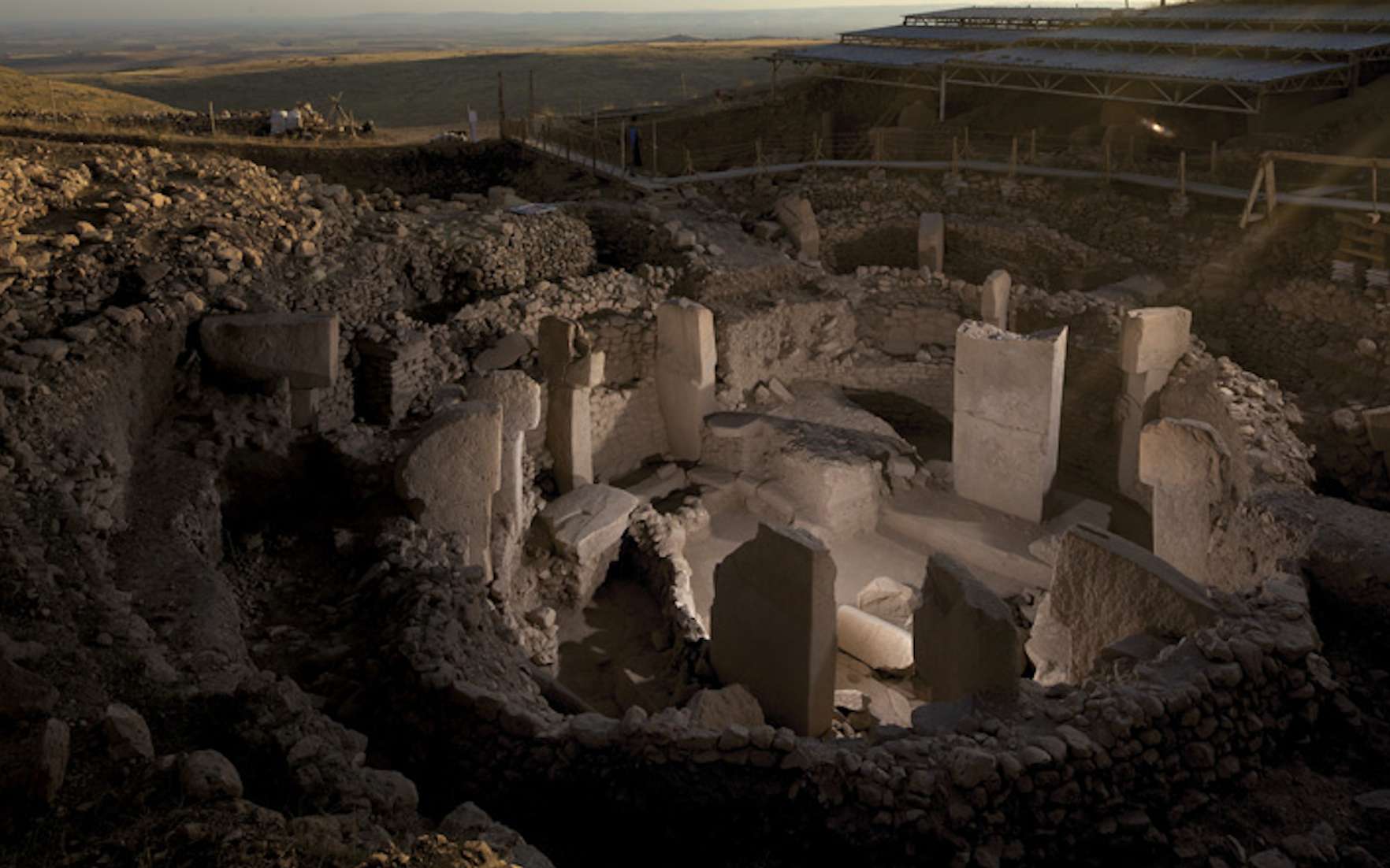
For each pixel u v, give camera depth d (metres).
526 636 9.86
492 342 13.70
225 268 11.48
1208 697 6.46
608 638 11.10
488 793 6.09
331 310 12.53
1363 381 14.67
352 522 8.86
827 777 5.82
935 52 25.86
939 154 22.52
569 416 12.62
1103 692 6.50
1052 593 8.79
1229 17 22.05
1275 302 16.38
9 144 17.52
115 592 6.34
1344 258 15.80
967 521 13.57
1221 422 12.62
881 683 10.66
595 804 6.01
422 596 7.26
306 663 6.86
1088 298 16.55
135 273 10.45
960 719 6.51
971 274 19.89
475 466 8.82
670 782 5.91
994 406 13.46
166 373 9.72
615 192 21.11
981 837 5.76
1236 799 6.32
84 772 4.55
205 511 8.12
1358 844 5.92
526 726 6.14
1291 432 12.35
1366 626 7.87
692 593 11.56
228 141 23.48
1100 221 19.00
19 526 6.63
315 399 10.45
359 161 23.72
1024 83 23.86
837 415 15.64
